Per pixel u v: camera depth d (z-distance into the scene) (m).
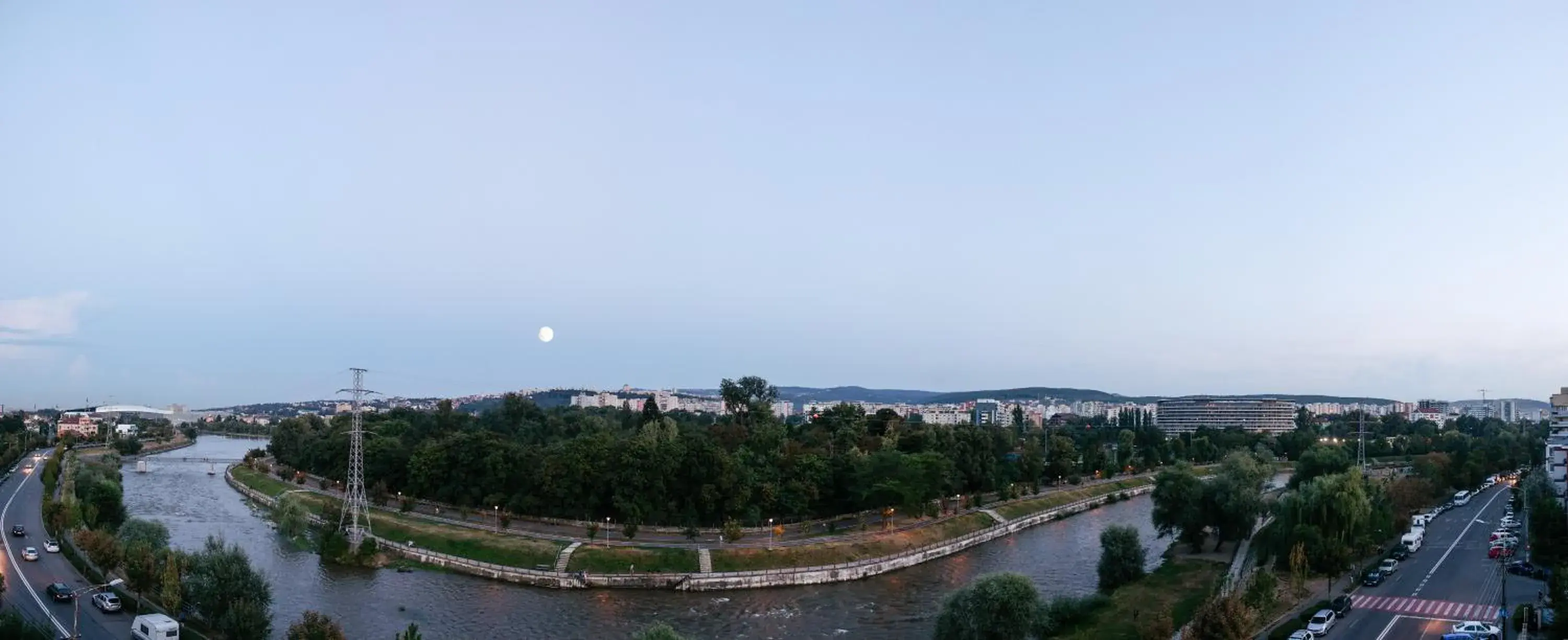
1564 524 156.62
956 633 115.50
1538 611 114.50
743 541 186.12
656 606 149.62
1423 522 191.88
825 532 198.62
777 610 147.50
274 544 197.38
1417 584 139.00
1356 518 146.12
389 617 138.75
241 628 108.00
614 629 135.00
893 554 185.38
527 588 161.12
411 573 171.38
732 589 163.25
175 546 187.50
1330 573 136.62
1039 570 179.75
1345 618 118.62
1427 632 111.94
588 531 186.25
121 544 140.62
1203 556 178.00
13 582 136.38
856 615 144.50
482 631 133.00
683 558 169.38
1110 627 125.38
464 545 180.88
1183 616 128.25
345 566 175.75
